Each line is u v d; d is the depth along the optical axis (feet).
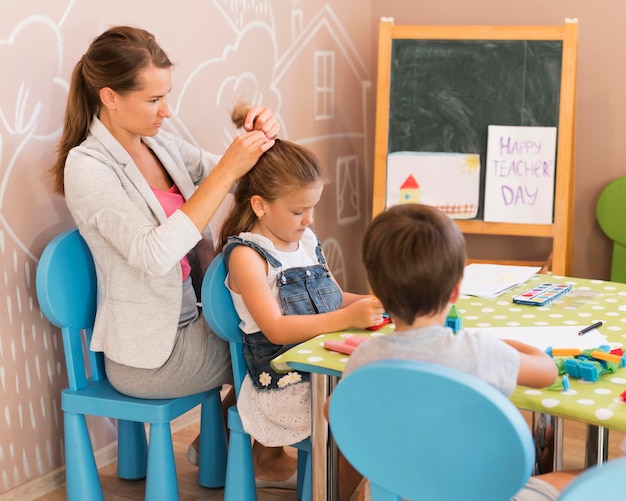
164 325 5.70
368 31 10.50
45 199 6.28
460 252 3.62
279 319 5.07
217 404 6.48
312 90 9.41
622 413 3.56
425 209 3.71
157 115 5.73
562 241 8.89
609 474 2.62
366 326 4.84
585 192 9.71
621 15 9.21
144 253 5.28
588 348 4.35
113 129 5.86
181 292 5.76
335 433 3.57
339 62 9.89
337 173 10.07
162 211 5.82
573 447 7.25
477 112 9.09
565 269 9.12
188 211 5.38
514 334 4.67
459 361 3.54
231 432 5.52
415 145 9.29
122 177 5.72
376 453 3.46
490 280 5.91
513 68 8.95
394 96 9.31
